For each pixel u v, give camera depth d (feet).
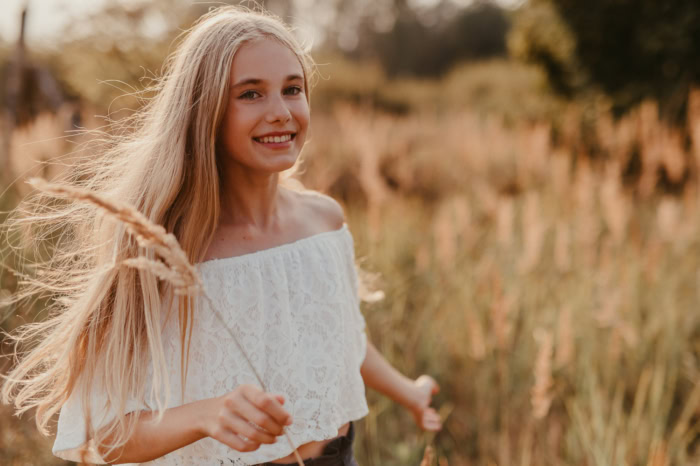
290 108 4.31
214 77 4.13
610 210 12.89
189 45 4.33
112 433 3.93
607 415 9.16
